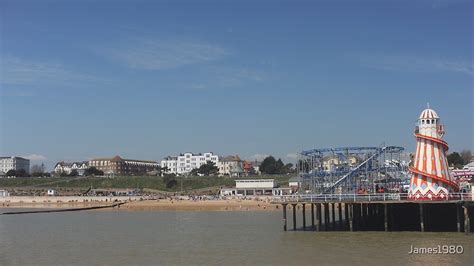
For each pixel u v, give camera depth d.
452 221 77.19
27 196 197.50
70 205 175.25
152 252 62.94
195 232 86.25
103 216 132.12
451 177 73.56
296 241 66.25
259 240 70.69
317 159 84.69
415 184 70.75
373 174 83.50
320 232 74.38
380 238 65.81
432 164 70.19
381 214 88.81
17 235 85.44
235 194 199.12
